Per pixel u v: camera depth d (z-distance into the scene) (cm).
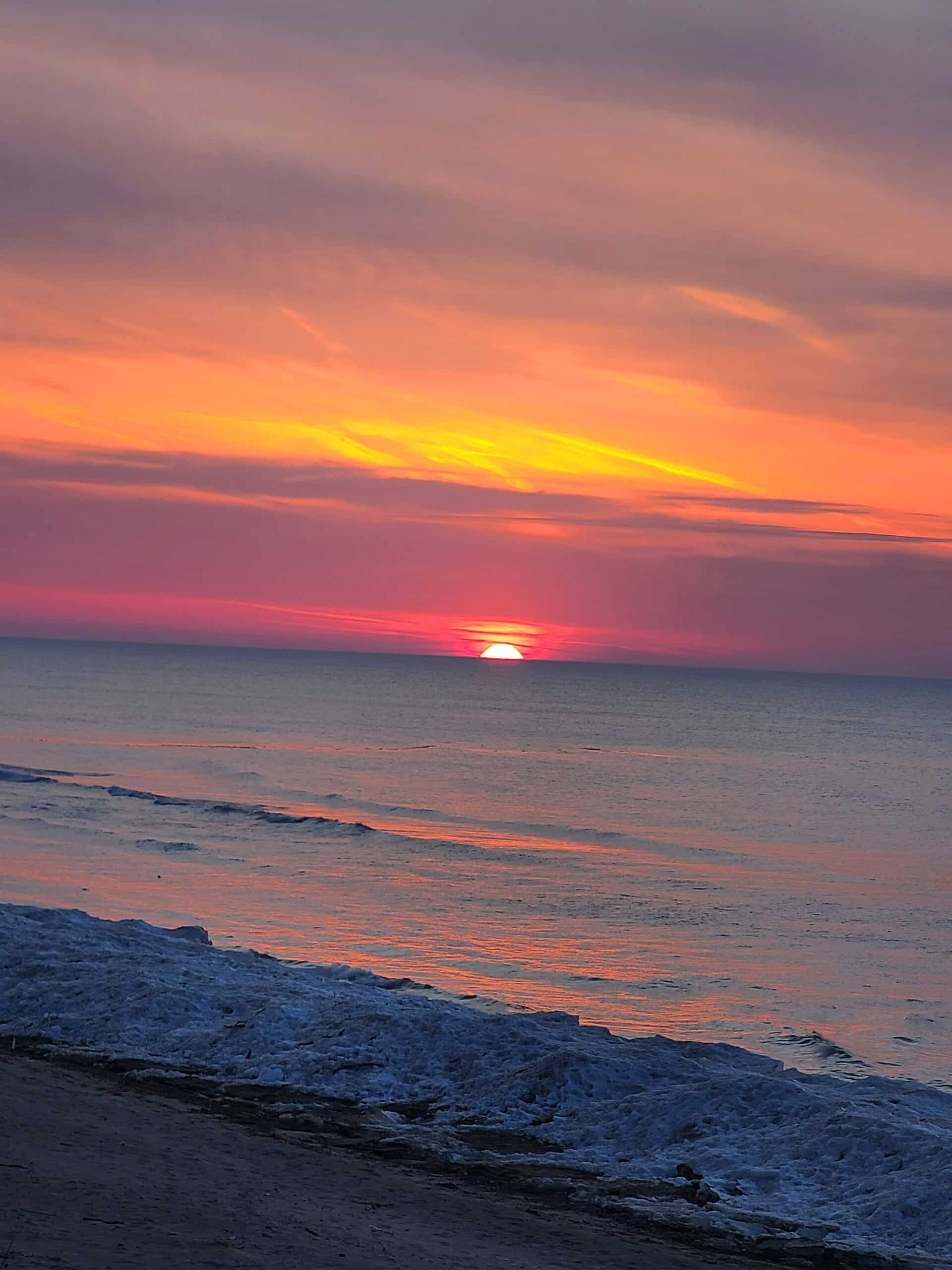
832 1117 1248
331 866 5306
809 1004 3378
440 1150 1189
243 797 8212
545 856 5994
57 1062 1478
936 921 4769
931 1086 2588
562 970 3609
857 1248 972
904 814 8769
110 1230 764
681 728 18125
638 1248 924
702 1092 1337
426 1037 1570
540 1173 1146
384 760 11525
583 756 12781
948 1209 1047
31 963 1922
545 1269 834
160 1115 1177
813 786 10638
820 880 5747
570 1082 1412
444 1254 835
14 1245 695
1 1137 970
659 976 3612
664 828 7556
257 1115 1287
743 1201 1099
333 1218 892
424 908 4475
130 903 4212
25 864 4912
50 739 12175
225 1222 830
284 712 18000
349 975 2389
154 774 9512
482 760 11888
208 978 1903
